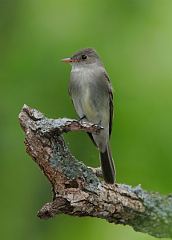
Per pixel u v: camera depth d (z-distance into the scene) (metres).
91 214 8.38
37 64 11.82
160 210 8.70
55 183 8.22
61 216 11.82
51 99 11.75
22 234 11.83
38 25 12.12
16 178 11.87
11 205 11.87
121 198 8.52
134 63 11.66
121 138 11.50
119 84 11.58
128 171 11.46
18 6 12.48
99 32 11.92
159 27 12.00
